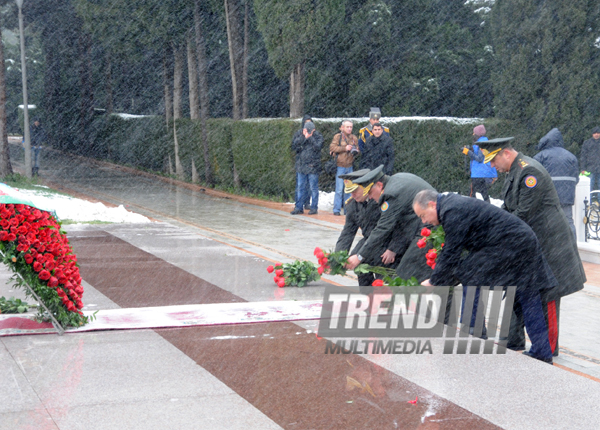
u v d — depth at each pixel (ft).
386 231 18.98
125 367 14.17
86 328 16.87
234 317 18.12
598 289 25.62
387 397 12.62
